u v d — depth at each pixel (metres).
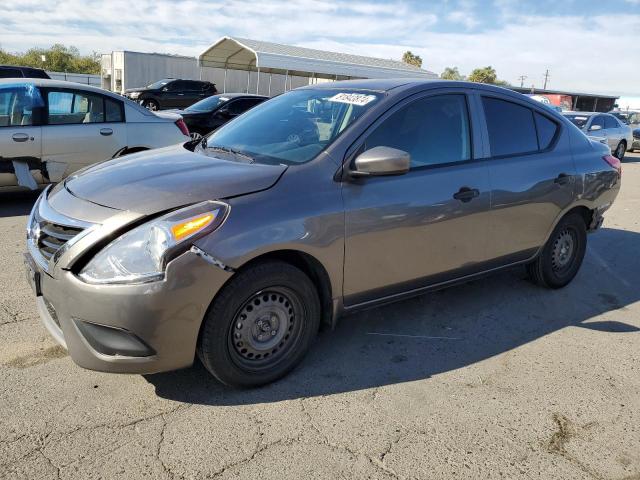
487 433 2.79
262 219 2.83
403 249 3.45
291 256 3.07
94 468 2.42
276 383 3.16
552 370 3.47
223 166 3.17
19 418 2.74
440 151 3.70
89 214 2.75
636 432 2.86
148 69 32.44
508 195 4.00
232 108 15.84
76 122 7.09
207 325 2.77
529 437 2.78
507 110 4.20
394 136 3.46
